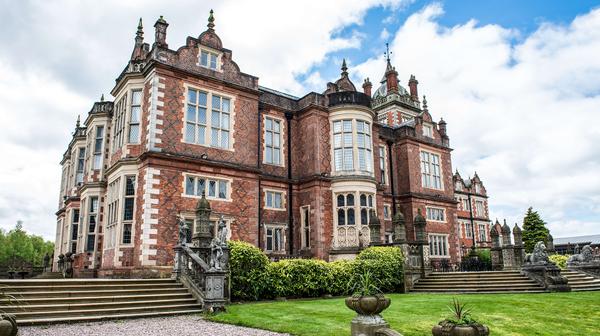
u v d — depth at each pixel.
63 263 24.66
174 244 17.62
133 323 10.70
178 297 13.27
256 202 20.69
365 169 23.48
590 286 19.48
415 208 28.77
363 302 7.63
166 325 10.33
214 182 19.52
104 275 18.19
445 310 12.20
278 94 25.81
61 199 31.45
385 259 18.86
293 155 24.16
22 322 10.05
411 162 29.42
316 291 17.12
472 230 47.62
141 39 22.86
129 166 18.58
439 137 32.19
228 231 19.34
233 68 21.25
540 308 12.62
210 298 12.60
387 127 30.06
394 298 15.76
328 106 24.20
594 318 11.26
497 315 11.53
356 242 21.97
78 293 12.19
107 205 20.20
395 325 9.88
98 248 22.69
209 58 20.56
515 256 21.16
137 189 18.11
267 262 15.84
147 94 18.92
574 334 9.57
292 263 16.64
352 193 22.73
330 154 23.72
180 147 18.64
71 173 28.53
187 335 8.91
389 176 29.16
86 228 23.05
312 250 22.17
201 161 18.91
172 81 18.94
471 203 51.72
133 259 17.36
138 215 17.59
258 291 15.31
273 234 22.27
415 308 12.63
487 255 33.00
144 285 13.59
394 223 20.30
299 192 23.70
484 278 19.17
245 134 21.06
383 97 43.47
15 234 76.31
